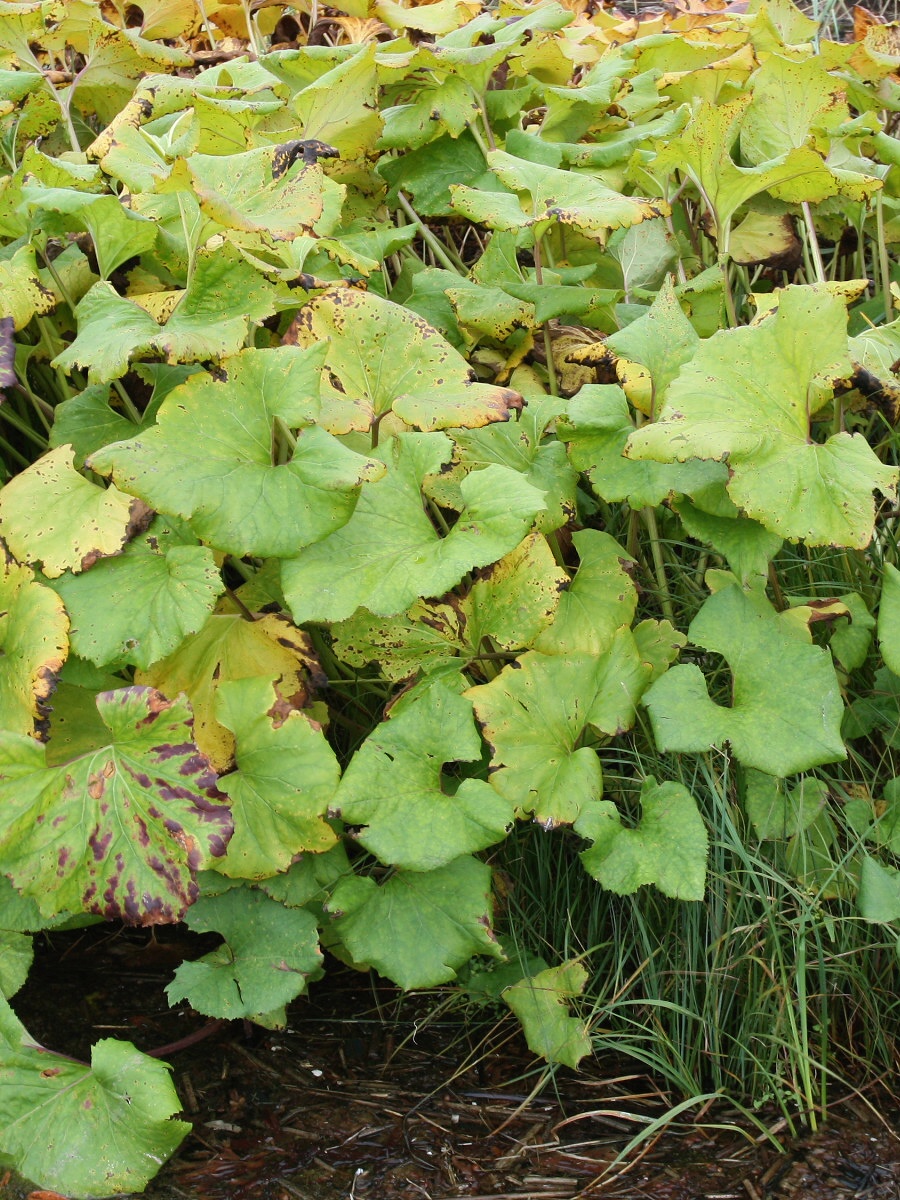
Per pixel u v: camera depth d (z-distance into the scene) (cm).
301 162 163
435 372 161
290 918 156
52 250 185
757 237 198
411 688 163
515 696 158
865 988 157
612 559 167
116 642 151
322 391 160
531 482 167
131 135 167
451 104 189
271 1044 163
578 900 163
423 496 166
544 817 154
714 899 157
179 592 151
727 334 156
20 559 154
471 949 153
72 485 158
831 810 161
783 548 179
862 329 193
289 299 166
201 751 156
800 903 155
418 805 152
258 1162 151
